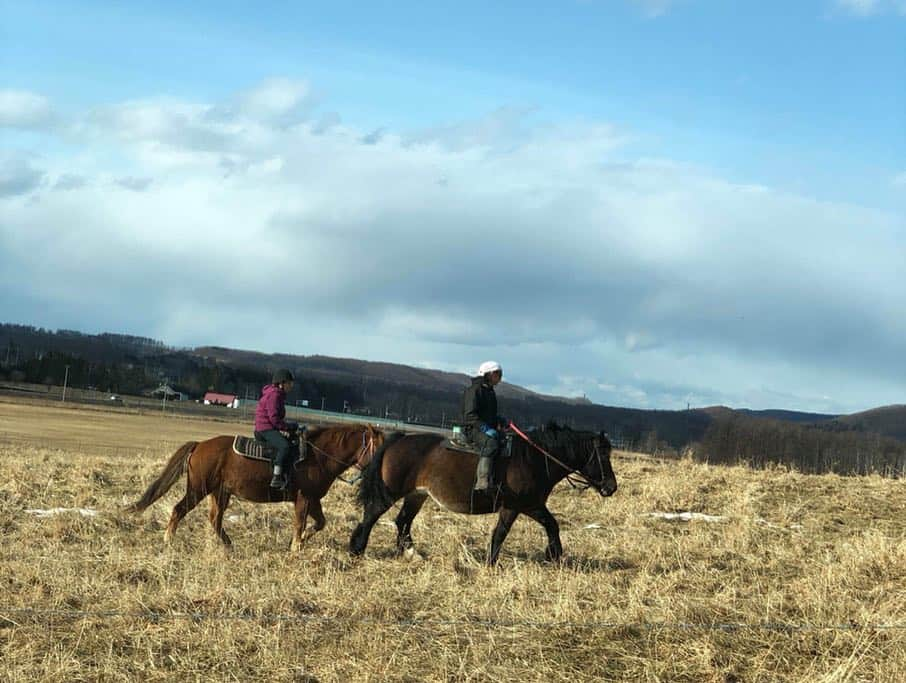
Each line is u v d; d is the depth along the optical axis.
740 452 58.50
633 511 16.94
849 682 7.38
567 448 12.42
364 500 12.31
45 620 8.39
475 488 12.01
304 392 168.00
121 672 7.28
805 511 17.33
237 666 7.50
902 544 12.47
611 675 7.56
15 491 15.91
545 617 8.73
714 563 12.37
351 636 8.17
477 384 12.32
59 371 147.12
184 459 12.86
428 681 7.33
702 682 7.48
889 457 58.22
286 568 11.05
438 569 11.22
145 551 11.81
